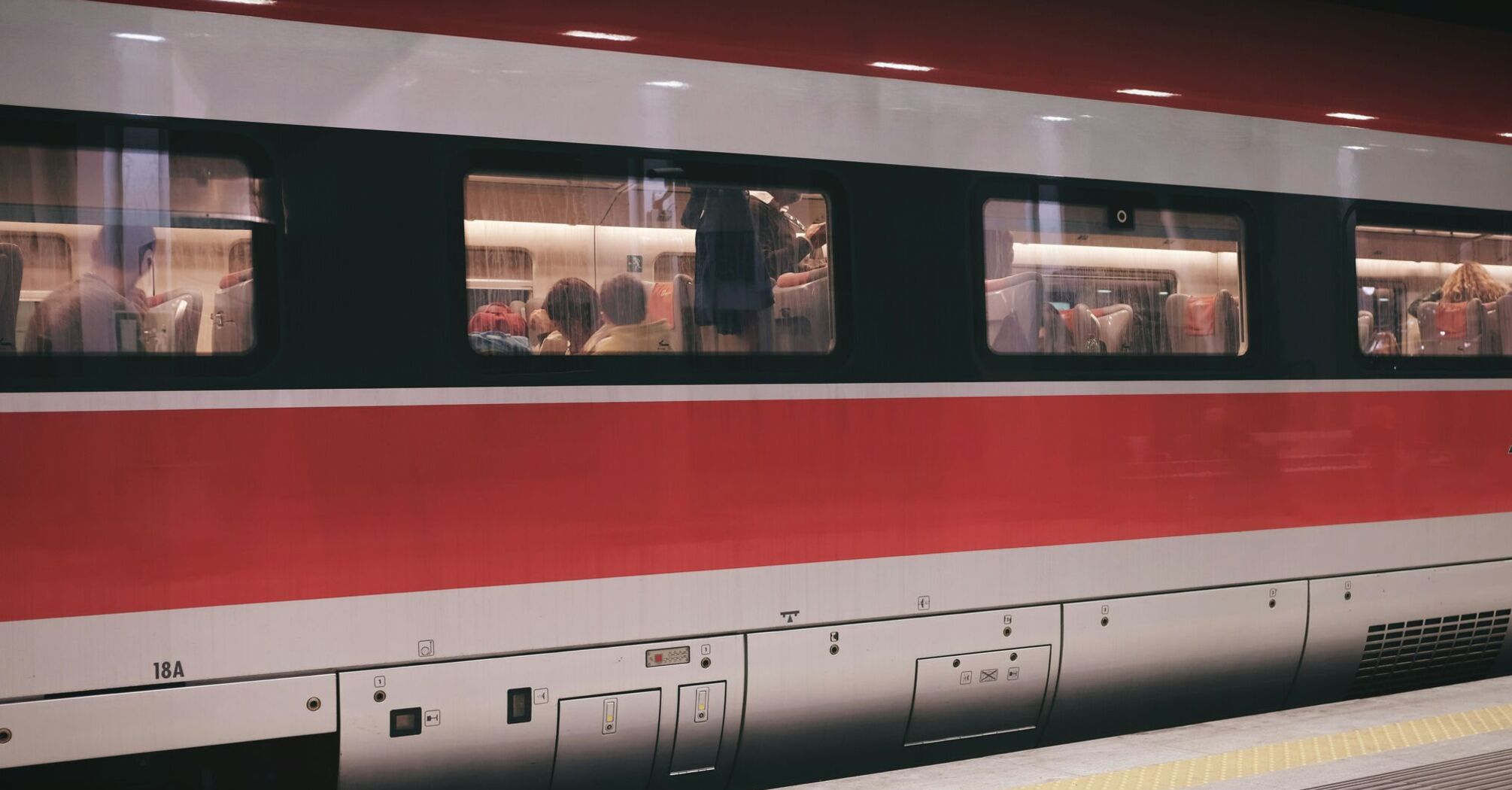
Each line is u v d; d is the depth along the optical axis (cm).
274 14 390
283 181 389
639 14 437
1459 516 592
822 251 461
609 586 424
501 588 410
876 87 471
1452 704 552
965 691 481
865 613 461
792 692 451
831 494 456
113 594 369
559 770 425
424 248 404
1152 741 503
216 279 383
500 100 415
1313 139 557
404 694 398
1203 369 528
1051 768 464
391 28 403
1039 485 493
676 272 439
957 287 480
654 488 430
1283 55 557
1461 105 598
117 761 392
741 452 443
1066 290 502
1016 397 489
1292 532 548
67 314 369
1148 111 521
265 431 384
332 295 393
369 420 396
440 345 405
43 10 367
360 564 393
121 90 374
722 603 439
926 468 472
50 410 364
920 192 476
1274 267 546
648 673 429
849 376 461
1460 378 593
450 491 404
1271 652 545
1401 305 580
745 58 450
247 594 381
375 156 400
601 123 429
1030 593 491
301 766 411
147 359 375
